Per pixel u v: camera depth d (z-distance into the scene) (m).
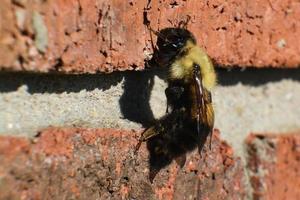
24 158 0.17
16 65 0.17
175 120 0.20
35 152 0.18
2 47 0.17
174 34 0.20
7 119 0.18
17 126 0.18
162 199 0.20
